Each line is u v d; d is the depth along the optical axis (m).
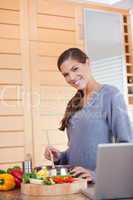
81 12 2.40
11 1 2.21
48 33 2.29
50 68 2.28
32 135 2.18
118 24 2.51
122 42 2.51
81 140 1.44
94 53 2.40
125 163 0.98
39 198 1.05
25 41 2.22
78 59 1.49
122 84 2.46
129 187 0.99
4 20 2.18
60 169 1.26
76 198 1.04
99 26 2.45
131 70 2.52
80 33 2.38
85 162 1.42
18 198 1.06
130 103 2.44
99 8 2.46
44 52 2.27
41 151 2.20
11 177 1.23
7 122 2.13
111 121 1.38
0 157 2.09
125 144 0.98
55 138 2.24
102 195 0.99
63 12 2.35
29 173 1.23
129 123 1.37
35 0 2.27
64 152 1.56
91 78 1.54
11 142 2.12
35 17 2.27
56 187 1.10
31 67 2.22
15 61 2.18
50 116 2.24
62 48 2.33
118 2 2.49
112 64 2.45
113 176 0.98
